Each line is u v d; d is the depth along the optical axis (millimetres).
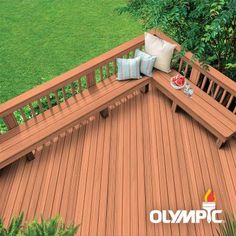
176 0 5473
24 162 5711
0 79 8695
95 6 10828
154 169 5531
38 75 8750
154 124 6195
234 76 6309
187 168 5516
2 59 9219
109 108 6512
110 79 6449
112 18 10297
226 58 6172
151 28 6059
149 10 5746
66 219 4980
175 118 6273
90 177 5473
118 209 5059
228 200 5102
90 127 6199
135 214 4996
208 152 5707
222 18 4824
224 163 5547
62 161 5703
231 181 5316
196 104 5879
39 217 5020
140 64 6301
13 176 5535
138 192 5246
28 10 10820
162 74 6461
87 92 6199
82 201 5172
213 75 5598
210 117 5664
